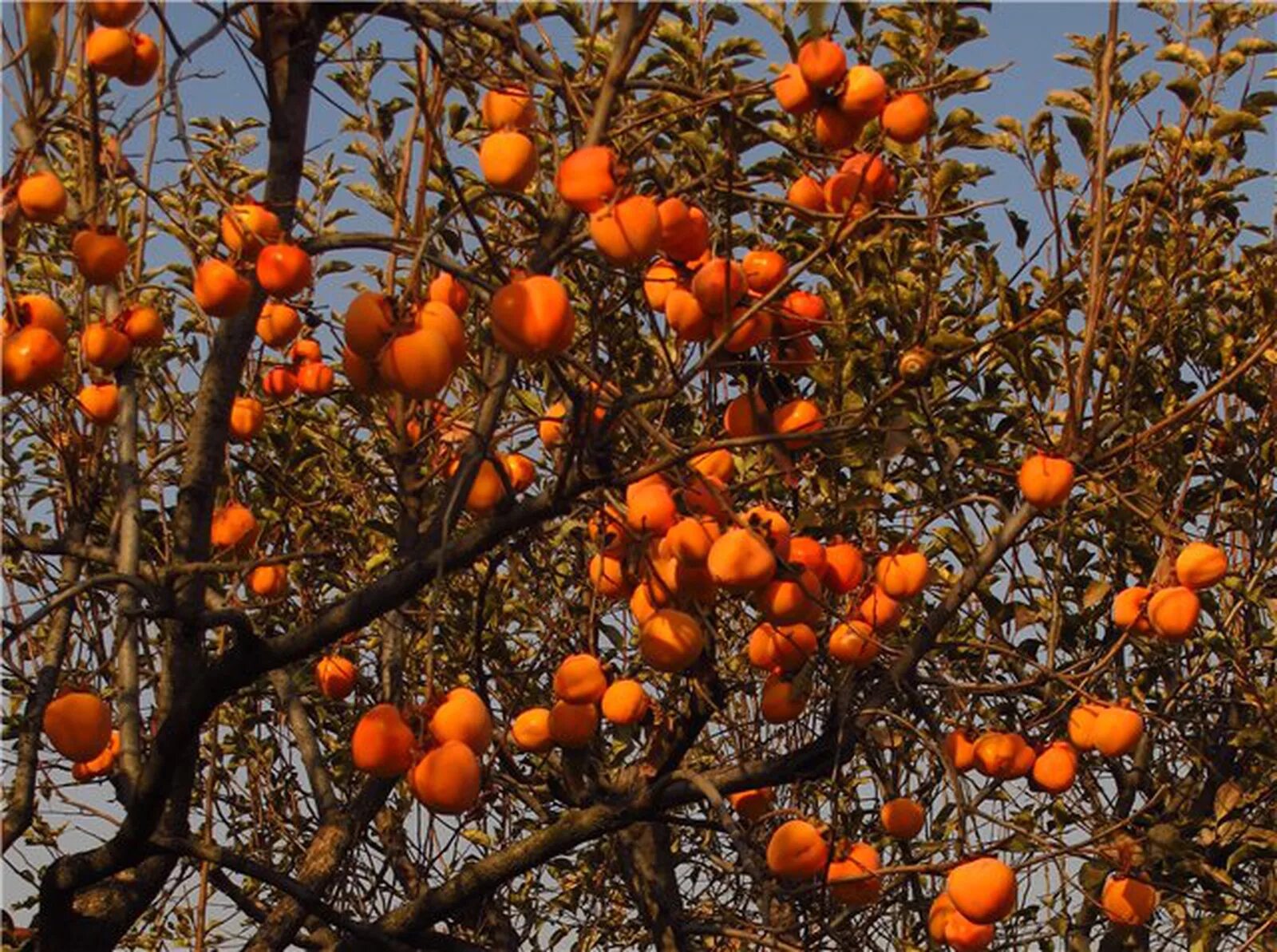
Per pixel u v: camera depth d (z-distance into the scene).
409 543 4.65
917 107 3.22
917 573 3.81
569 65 4.14
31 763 4.21
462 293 3.63
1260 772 5.63
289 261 3.12
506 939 5.84
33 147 3.31
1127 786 5.69
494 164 3.02
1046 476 4.06
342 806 5.09
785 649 3.65
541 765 5.49
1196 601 3.96
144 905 4.02
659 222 2.81
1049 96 4.69
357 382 2.95
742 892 6.06
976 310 4.52
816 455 4.01
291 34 3.58
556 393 4.39
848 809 5.23
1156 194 4.99
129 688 4.32
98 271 3.30
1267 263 5.39
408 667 5.99
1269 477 5.69
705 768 5.70
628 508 3.22
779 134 4.42
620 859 5.69
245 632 3.22
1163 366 5.50
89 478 4.85
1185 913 5.21
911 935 5.78
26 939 3.87
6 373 3.20
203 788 6.24
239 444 5.57
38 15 2.95
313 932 5.07
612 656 5.08
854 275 4.50
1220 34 4.81
